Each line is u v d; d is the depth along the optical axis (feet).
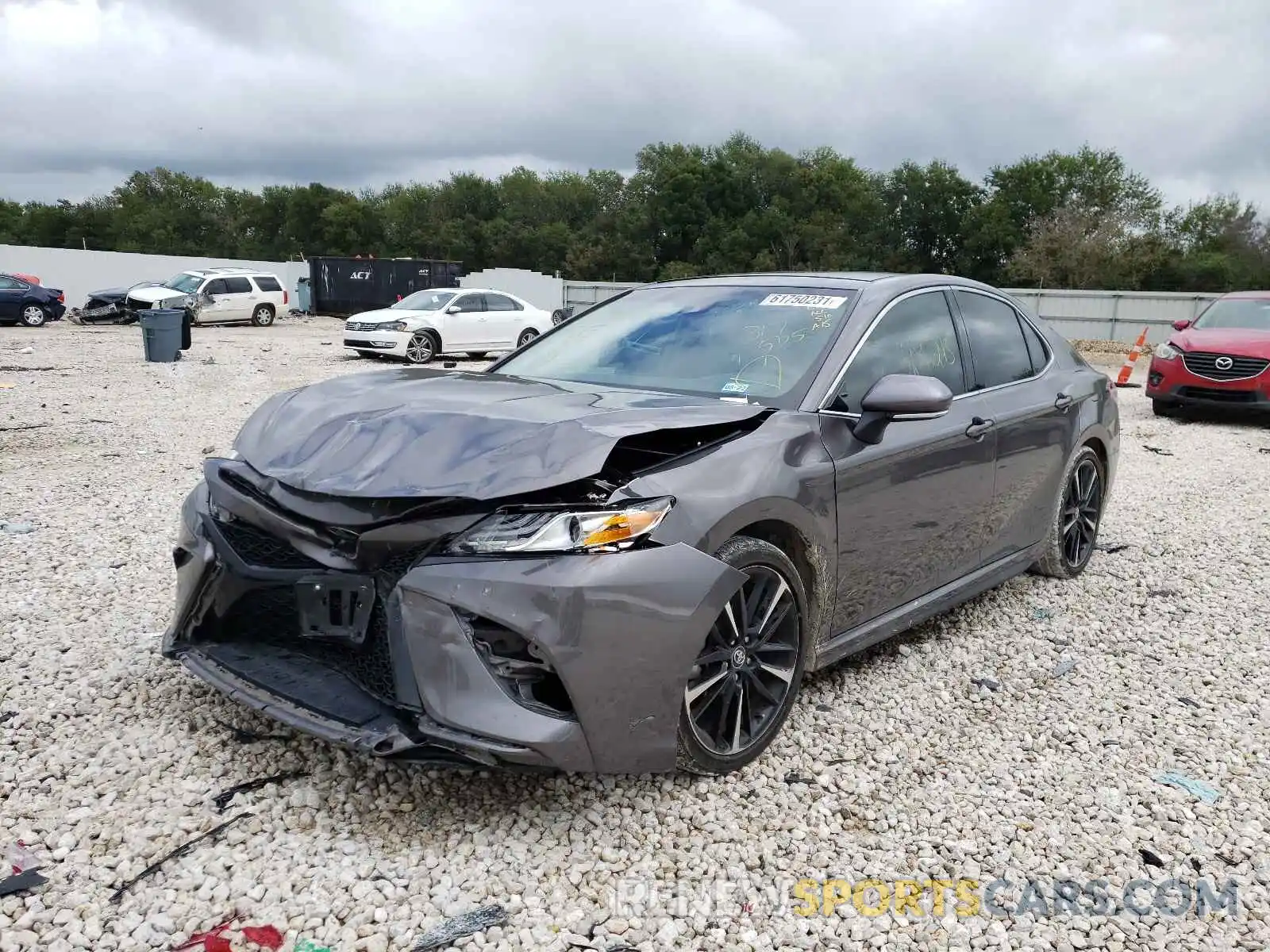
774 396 11.75
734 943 8.08
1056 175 237.66
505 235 289.53
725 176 256.11
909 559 12.87
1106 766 11.38
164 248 300.81
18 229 302.86
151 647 13.30
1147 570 19.24
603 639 8.76
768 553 10.33
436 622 8.64
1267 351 39.24
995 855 9.53
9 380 45.29
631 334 13.88
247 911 8.05
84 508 21.49
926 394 11.03
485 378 12.68
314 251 304.30
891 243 248.52
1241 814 10.45
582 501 9.04
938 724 12.27
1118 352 92.27
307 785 9.95
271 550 9.91
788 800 10.27
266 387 46.52
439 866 8.77
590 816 9.70
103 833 8.96
